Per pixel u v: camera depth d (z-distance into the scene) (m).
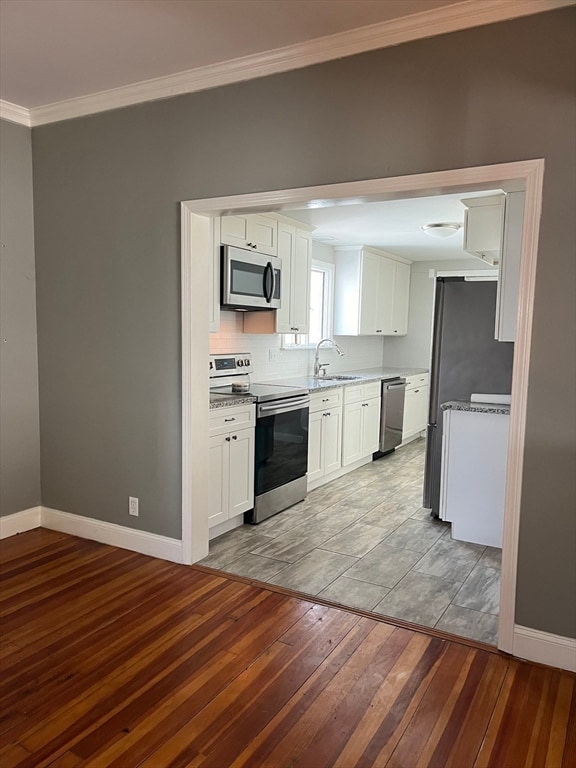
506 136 2.20
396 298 7.31
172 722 1.93
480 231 3.87
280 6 2.22
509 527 2.31
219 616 2.64
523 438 2.26
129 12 2.27
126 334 3.29
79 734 1.87
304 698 2.06
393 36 2.36
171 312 3.12
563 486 2.21
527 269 2.19
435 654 2.35
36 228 3.54
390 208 4.30
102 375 3.40
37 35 2.46
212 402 3.42
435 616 2.67
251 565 3.23
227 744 1.83
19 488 3.63
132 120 3.11
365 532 3.82
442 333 4.07
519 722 1.94
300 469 4.45
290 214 4.55
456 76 2.27
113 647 2.38
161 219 3.08
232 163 2.82
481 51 2.22
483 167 2.25
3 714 1.96
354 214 4.55
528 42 2.14
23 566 3.16
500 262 3.04
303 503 4.46
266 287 4.29
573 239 2.12
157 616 2.63
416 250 6.66
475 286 3.97
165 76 2.89
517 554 2.30
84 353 3.45
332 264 6.34
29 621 2.58
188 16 2.30
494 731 1.89
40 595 2.83
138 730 1.89
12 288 3.47
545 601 2.28
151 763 1.74
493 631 2.54
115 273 3.28
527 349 2.22
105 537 3.50
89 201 3.32
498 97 2.21
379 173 2.46
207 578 3.04
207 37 2.47
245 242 4.14
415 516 4.17
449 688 2.12
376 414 5.96
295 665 2.26
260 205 2.78
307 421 4.48
